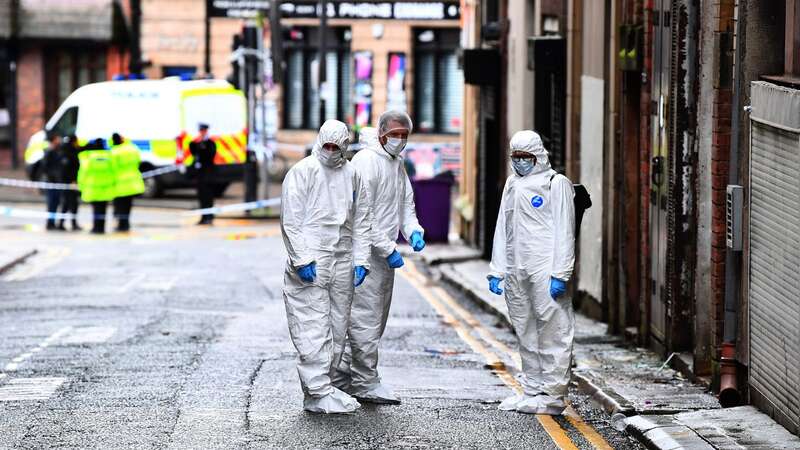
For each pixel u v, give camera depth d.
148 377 33.06
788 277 26.28
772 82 27.77
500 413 29.47
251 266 62.62
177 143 91.38
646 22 37.38
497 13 67.06
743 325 29.25
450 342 41.19
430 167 96.62
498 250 29.86
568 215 29.17
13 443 25.78
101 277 57.91
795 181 25.80
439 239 73.50
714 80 30.52
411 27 108.69
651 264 37.47
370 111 110.12
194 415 28.38
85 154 79.06
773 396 27.38
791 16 28.28
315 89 111.06
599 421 29.30
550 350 29.41
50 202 81.31
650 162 37.50
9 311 46.84
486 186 66.25
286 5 109.19
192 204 93.62
